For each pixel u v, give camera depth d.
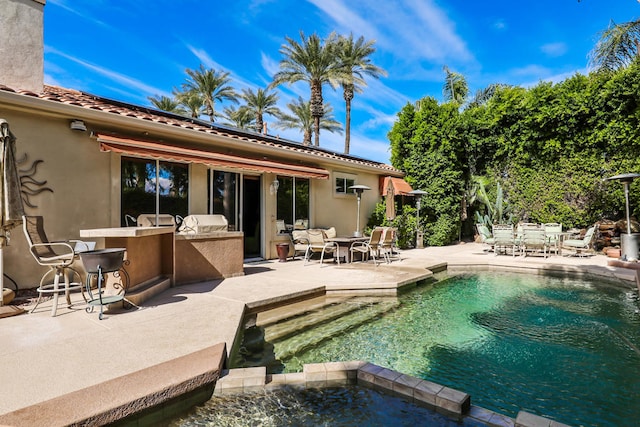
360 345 5.82
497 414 3.51
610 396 4.19
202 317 5.76
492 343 5.88
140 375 3.68
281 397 3.87
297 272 10.41
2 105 7.27
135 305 6.27
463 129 20.94
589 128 17.17
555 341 5.96
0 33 8.69
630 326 6.70
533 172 19.02
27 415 2.95
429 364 5.09
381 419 3.51
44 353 4.24
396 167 21.72
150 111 12.26
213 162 10.49
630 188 15.91
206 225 9.83
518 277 11.66
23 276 7.65
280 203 14.09
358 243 13.48
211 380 3.88
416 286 9.94
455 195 20.22
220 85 34.53
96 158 8.85
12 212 6.01
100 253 5.61
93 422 3.02
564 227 17.97
